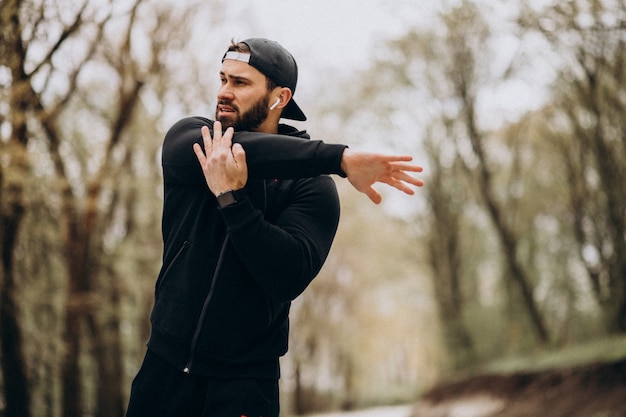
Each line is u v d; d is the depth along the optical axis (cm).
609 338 1441
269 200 185
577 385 1176
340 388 4197
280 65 188
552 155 1948
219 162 170
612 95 1502
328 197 189
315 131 2378
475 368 2267
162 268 185
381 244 3453
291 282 173
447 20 1845
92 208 1335
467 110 1988
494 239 2662
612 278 1598
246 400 176
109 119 1404
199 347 174
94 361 1662
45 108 1038
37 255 1241
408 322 4612
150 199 1683
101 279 1641
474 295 2544
